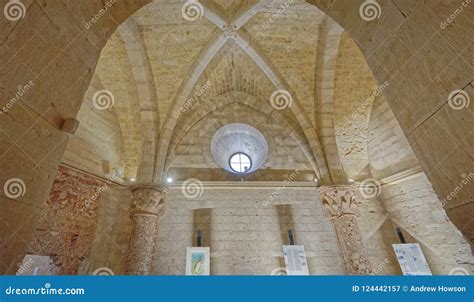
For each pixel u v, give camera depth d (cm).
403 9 279
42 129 249
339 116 1105
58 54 264
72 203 818
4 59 208
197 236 936
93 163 911
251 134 1198
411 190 991
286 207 1012
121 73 967
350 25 369
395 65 300
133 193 884
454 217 252
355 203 918
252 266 901
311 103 1047
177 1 780
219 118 1173
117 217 933
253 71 1061
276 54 981
